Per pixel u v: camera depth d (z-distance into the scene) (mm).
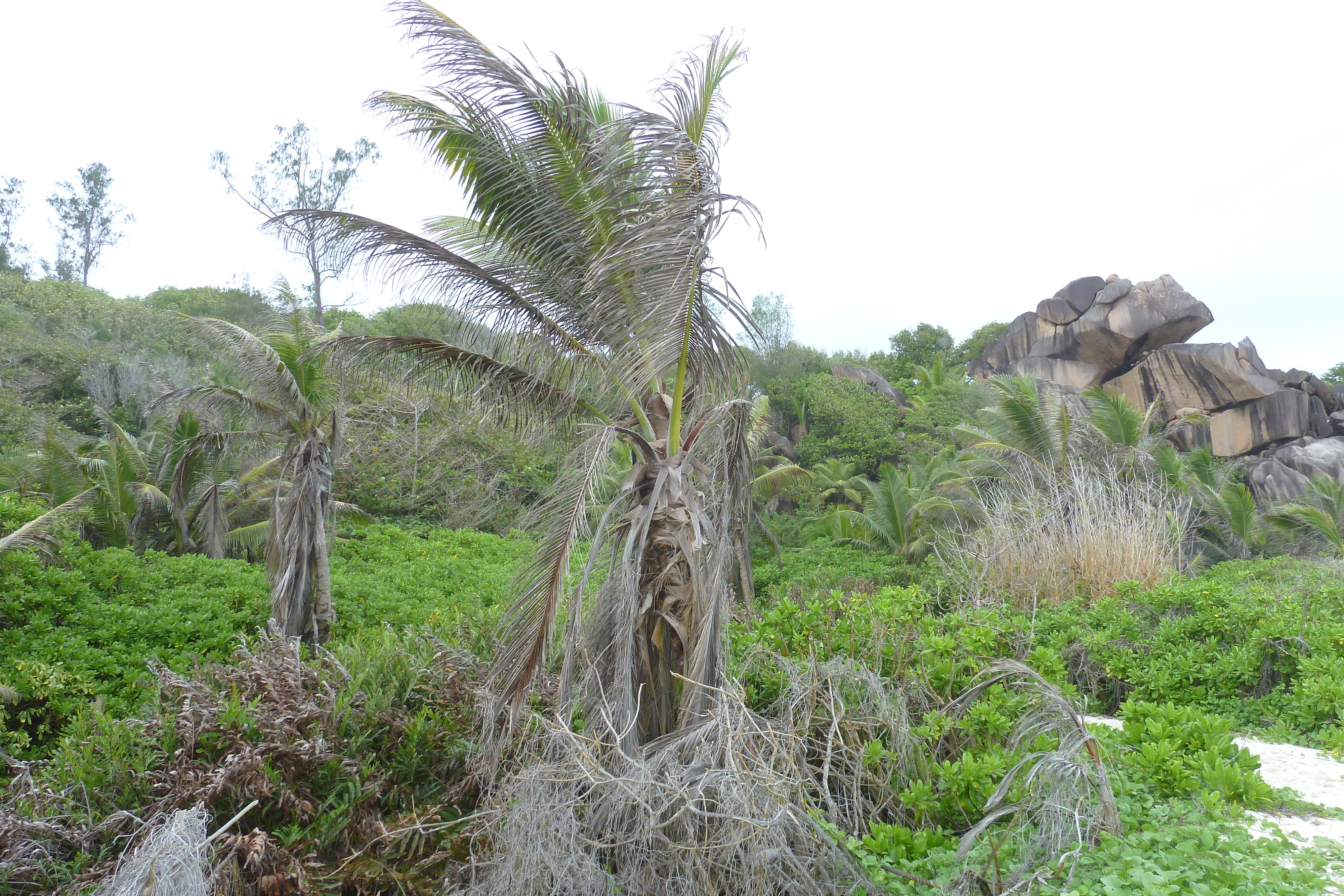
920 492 20969
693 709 4750
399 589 13461
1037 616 9102
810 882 3824
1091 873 3576
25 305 32906
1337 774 4984
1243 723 6578
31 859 4102
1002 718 4977
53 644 8719
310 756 4840
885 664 6324
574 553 5305
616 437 5402
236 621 10445
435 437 21094
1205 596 8234
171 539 15883
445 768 5609
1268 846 3627
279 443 12102
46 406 25703
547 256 5441
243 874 4246
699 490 5574
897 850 4238
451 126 5352
